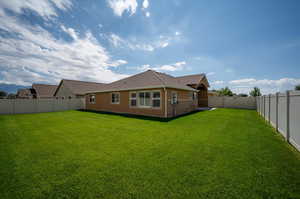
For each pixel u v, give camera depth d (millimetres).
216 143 4531
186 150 3939
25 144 4543
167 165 3057
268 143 4512
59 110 16859
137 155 3617
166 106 10414
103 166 3039
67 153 3783
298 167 2947
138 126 7305
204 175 2648
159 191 2199
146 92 11664
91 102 17719
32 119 9945
